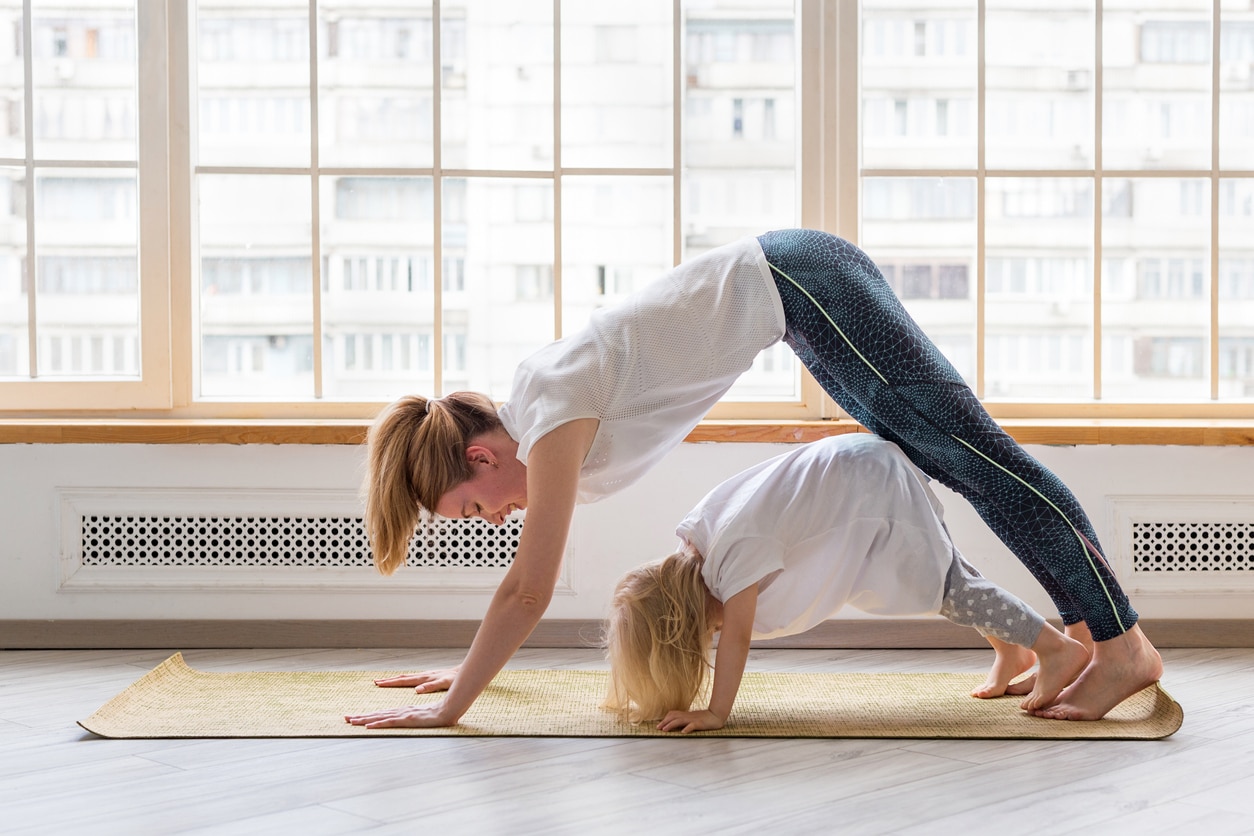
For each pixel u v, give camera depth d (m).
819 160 2.80
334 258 2.83
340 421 2.68
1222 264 2.91
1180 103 2.90
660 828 1.38
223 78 2.80
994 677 2.09
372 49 2.81
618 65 2.82
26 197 2.75
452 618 2.61
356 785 1.55
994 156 2.88
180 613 2.59
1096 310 2.85
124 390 2.73
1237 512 2.60
